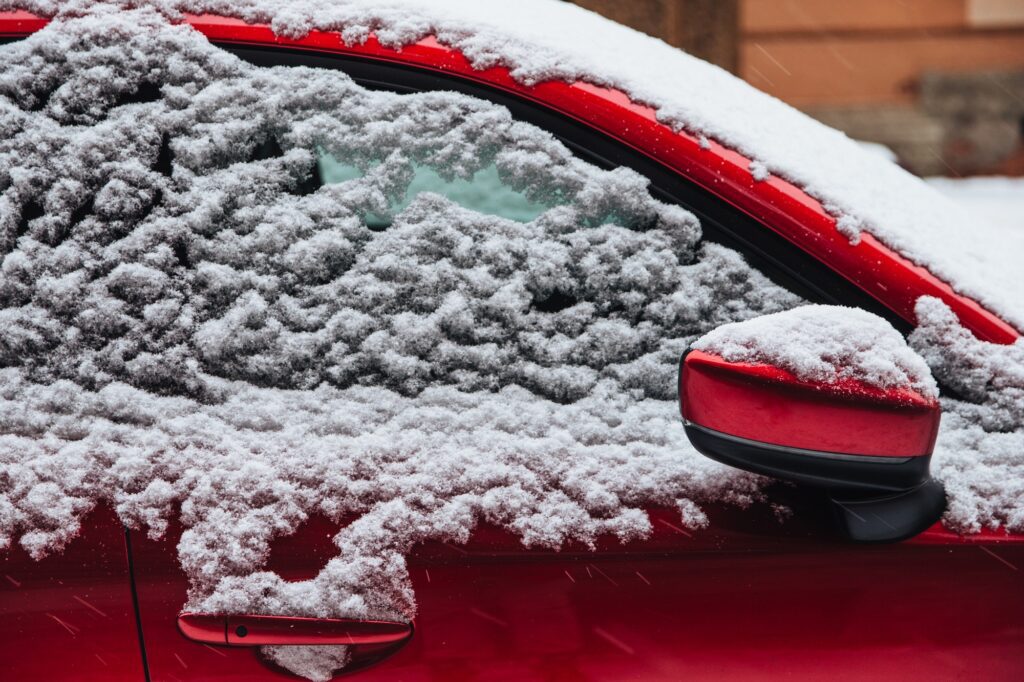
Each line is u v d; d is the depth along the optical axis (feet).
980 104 26.48
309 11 7.19
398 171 7.00
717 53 23.80
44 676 6.81
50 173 6.97
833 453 6.40
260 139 7.04
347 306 6.95
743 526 6.84
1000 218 22.95
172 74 7.06
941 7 25.72
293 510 6.75
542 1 7.81
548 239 6.97
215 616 6.70
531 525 6.77
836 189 7.16
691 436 6.51
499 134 7.04
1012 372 6.93
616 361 6.98
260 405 6.89
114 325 6.92
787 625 6.83
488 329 6.94
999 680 6.86
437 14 7.25
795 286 7.03
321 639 6.71
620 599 6.79
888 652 6.84
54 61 7.07
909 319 7.02
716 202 7.06
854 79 25.91
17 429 6.86
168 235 6.95
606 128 7.08
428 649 6.77
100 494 6.78
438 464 6.81
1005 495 6.83
